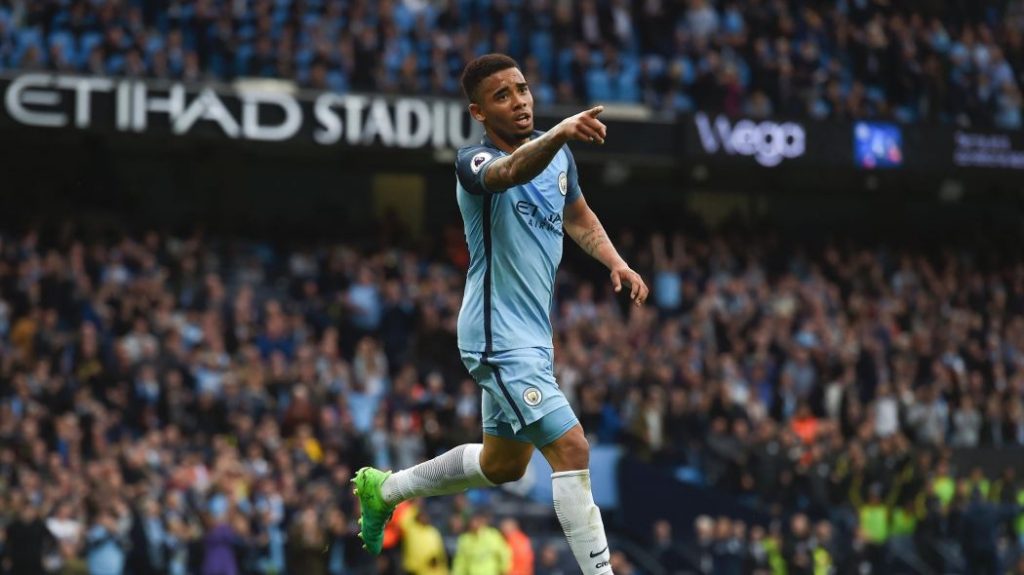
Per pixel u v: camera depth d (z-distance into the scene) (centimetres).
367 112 3269
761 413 3003
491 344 799
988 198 4291
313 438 2538
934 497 2823
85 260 2958
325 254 3338
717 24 3747
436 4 3538
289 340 2852
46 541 2155
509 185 750
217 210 3688
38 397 2453
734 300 3384
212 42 3247
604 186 4019
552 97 3431
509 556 2427
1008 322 3669
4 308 2722
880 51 3866
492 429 821
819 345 3241
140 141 3478
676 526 2791
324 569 2288
